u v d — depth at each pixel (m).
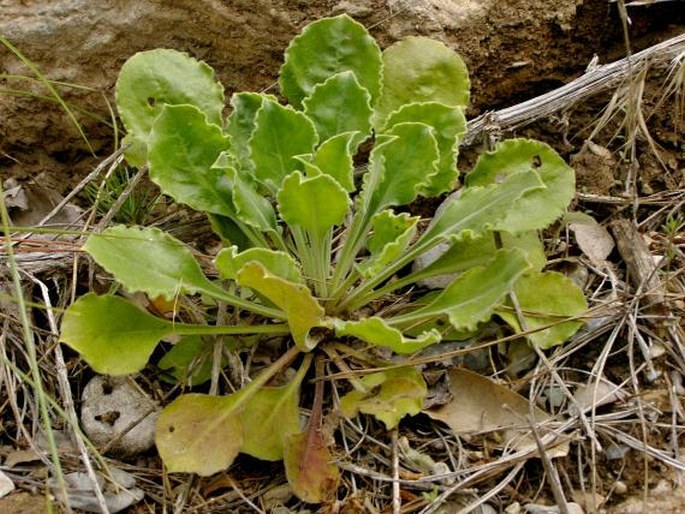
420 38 0.40
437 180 0.37
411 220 0.34
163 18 0.41
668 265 0.37
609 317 0.37
